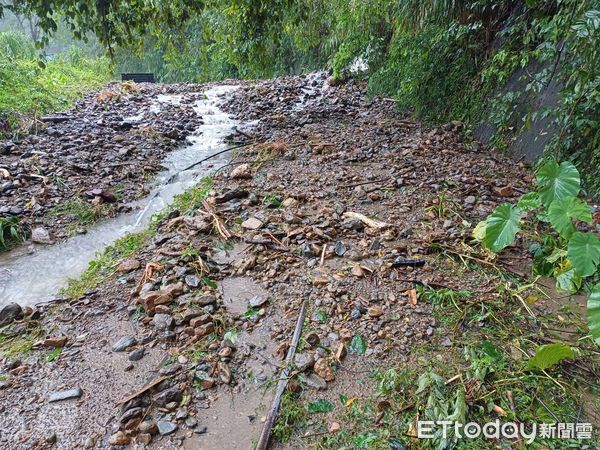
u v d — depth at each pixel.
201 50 7.70
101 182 3.76
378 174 3.73
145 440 1.46
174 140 4.96
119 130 5.21
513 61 3.94
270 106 6.40
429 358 1.76
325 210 3.03
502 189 3.21
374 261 2.44
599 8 2.71
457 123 4.77
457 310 2.02
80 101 6.38
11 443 1.46
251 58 6.04
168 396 1.60
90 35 16.06
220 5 5.33
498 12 4.51
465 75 4.86
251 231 2.78
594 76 2.85
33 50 8.57
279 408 1.56
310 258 2.49
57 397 1.63
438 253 2.51
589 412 1.52
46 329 2.02
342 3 6.51
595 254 1.83
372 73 6.61
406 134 4.84
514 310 2.05
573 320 1.98
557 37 3.15
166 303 2.10
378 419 1.51
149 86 8.07
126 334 1.96
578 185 2.21
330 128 5.18
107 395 1.64
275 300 2.15
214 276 2.36
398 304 2.08
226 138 5.02
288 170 3.91
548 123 3.59
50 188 3.55
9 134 4.68
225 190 3.42
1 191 3.42
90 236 3.00
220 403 1.60
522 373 1.67
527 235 2.64
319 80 7.81
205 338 1.91
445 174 3.67
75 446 1.44
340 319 2.00
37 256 2.76
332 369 1.72
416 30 5.40
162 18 4.23
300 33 7.61
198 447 1.44
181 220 2.95
